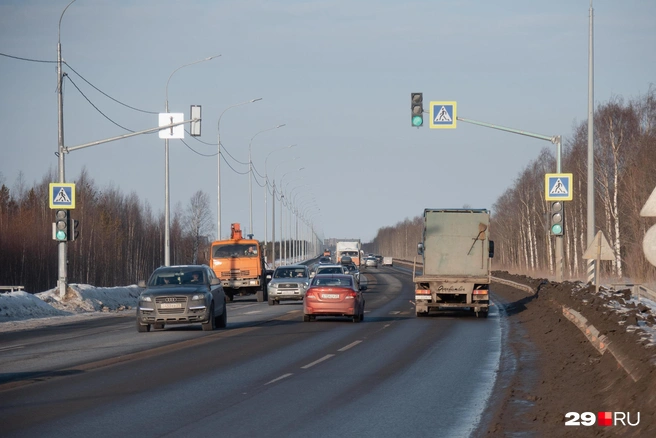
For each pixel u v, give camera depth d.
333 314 31.66
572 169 85.75
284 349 21.81
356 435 10.84
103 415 12.20
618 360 14.10
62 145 38.06
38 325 31.72
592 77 34.31
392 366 18.20
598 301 24.70
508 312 38.16
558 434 10.70
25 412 12.42
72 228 38.69
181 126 40.25
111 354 20.58
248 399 13.72
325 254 128.50
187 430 11.11
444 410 12.70
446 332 27.36
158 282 28.61
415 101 33.28
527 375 16.48
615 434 9.95
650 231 9.12
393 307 43.22
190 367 17.95
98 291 43.84
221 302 29.47
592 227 33.88
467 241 35.28
